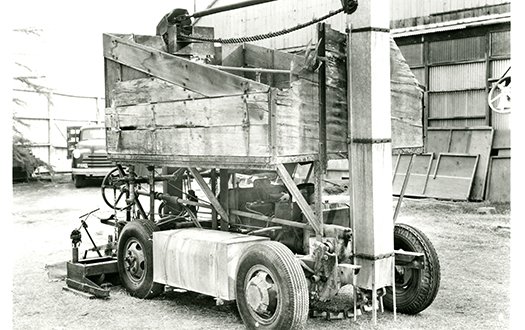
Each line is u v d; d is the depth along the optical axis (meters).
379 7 4.94
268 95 4.54
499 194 13.77
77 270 6.37
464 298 5.90
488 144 14.16
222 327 5.10
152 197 6.60
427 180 14.47
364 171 4.92
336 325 5.03
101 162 18.06
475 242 8.95
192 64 5.41
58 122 25.00
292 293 4.42
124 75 6.43
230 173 6.26
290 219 5.66
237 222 6.15
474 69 15.11
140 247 6.14
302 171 11.49
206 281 5.19
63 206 13.88
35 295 6.21
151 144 6.05
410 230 5.43
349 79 5.04
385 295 5.49
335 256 4.84
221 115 5.05
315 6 18.25
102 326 5.16
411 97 5.91
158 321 5.29
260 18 19.52
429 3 15.77
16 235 10.05
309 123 4.87
